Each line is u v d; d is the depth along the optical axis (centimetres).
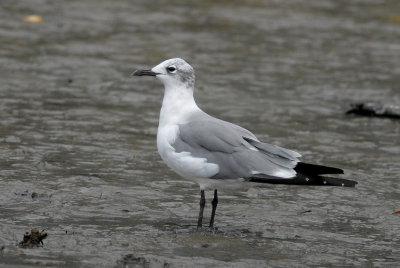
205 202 1158
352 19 2602
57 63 1961
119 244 955
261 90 1856
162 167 1314
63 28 2269
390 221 1103
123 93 1781
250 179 1006
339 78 2000
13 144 1370
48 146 1375
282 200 1185
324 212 1134
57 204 1098
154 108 1689
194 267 891
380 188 1252
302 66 2086
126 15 2448
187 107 1089
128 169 1287
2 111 1570
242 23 2459
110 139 1448
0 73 1838
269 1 2728
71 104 1662
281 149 1024
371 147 1487
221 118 1625
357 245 1002
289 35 2375
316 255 955
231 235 1018
